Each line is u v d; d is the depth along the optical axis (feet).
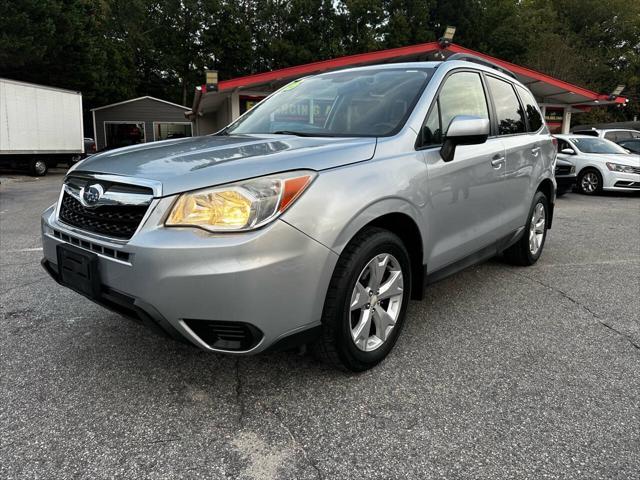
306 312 7.24
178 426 7.11
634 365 9.07
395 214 8.48
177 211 6.79
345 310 7.76
